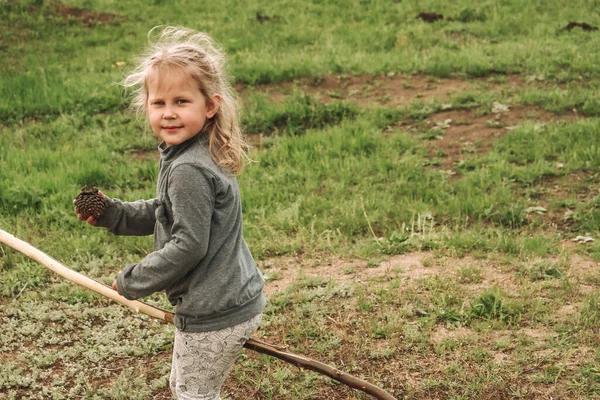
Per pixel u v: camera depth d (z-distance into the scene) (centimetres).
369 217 615
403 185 687
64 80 1043
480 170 712
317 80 994
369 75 1012
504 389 375
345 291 484
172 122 265
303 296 477
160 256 261
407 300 469
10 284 504
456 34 1245
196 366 287
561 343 411
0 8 1376
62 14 1405
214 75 273
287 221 604
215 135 274
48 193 670
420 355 411
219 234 270
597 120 804
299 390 384
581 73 980
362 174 717
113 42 1276
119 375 403
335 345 421
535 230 600
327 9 1437
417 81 989
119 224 296
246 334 285
